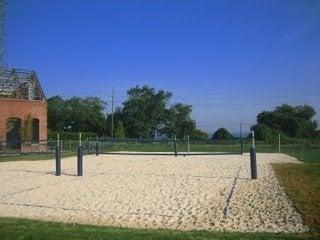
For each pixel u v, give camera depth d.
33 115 41.16
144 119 82.38
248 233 7.91
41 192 13.55
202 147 46.47
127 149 42.97
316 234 7.81
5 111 39.09
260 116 83.75
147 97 83.50
